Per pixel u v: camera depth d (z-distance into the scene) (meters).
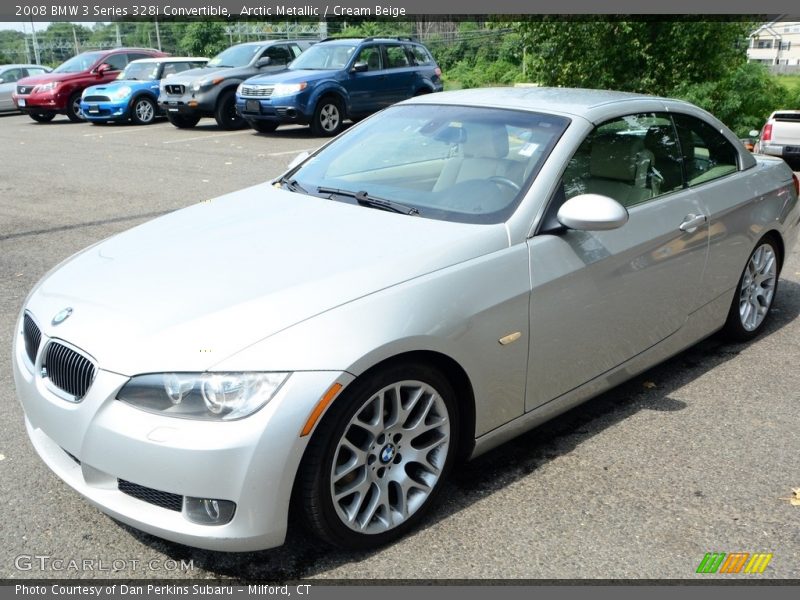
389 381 2.81
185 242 3.36
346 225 3.38
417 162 3.84
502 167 3.57
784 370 4.54
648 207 3.86
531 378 3.34
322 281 2.84
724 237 4.32
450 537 3.01
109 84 18.67
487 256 3.15
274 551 2.93
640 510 3.18
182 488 2.54
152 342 2.64
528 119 3.80
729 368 4.57
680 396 4.21
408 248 3.08
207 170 11.48
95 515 3.13
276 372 2.57
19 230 7.87
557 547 2.95
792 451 3.64
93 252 3.50
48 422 2.83
